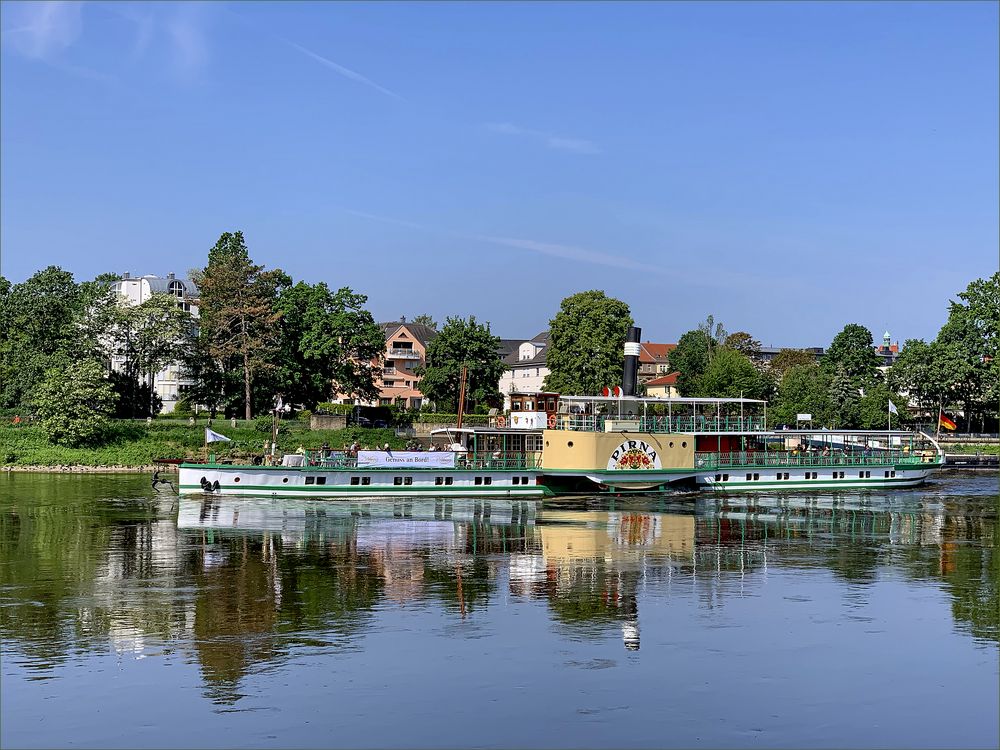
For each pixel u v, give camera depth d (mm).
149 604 43625
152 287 162125
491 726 30562
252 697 32531
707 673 35562
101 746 28828
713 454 89875
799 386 160875
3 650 36812
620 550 58750
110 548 57094
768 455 91938
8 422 120500
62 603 43656
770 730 30719
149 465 112562
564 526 67750
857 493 93125
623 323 139250
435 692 33219
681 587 48812
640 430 86750
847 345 173875
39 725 30109
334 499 78500
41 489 89250
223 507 74125
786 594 47531
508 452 84125
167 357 130125
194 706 31688
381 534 63125
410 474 80375
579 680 34625
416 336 195750
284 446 116188
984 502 86250
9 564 52219
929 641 39719
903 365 154500
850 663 36875
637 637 39781
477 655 37094
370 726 30438
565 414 87625
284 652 37062
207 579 48906
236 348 124000
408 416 134625
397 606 44000
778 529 68250
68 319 138750
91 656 36281
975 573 53031
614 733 30266
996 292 150000
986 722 31562
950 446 139750
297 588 47219
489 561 54562
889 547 61312
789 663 36781
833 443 105938
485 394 152375
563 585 48781
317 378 131000
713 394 157250
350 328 130750
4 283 148500
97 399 116625
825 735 30453
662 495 86062
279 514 71125
